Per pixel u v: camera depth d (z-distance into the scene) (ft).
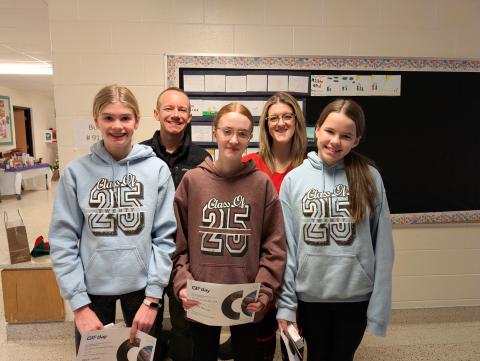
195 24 7.30
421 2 7.77
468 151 8.20
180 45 7.33
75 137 7.32
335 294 4.29
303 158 5.56
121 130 4.25
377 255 4.36
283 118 5.40
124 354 4.17
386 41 7.77
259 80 7.50
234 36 7.40
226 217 4.28
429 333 7.93
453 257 8.38
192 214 4.44
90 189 4.25
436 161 8.13
